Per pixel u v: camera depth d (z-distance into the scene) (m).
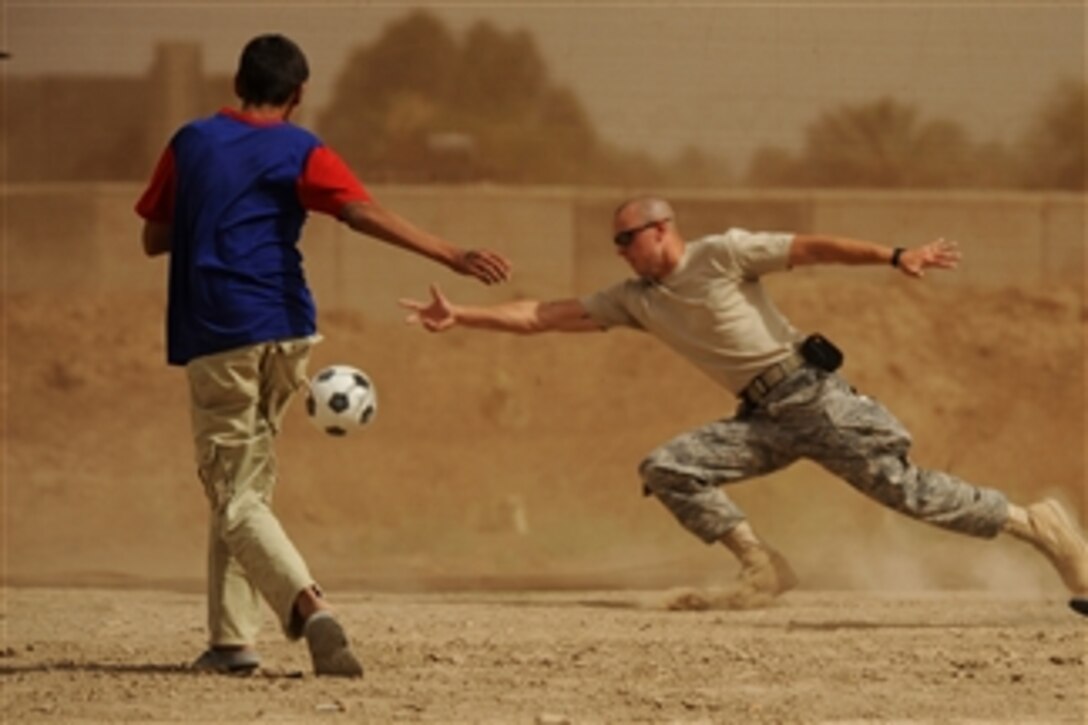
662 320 34.09
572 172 86.19
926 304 83.56
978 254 84.81
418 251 25.30
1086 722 22.86
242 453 25.28
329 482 71.12
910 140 85.25
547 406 77.69
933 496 33.25
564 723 22.27
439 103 88.25
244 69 26.05
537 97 88.06
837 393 33.84
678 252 33.94
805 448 34.16
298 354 25.42
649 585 46.28
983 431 78.69
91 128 83.06
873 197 83.69
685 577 48.16
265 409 25.64
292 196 25.42
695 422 78.31
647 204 33.84
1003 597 39.22
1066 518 33.38
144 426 74.56
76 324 79.69
